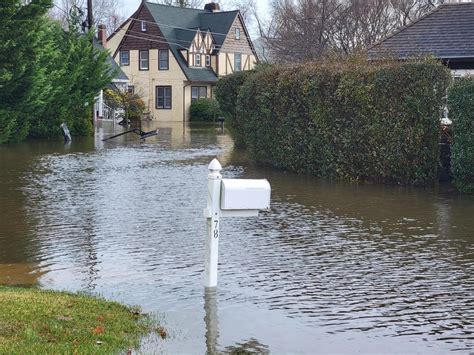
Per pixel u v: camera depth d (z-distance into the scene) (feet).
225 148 88.12
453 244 32.96
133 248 32.27
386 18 129.08
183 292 25.21
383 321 22.15
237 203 24.95
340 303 23.97
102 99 151.02
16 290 23.79
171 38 175.94
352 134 53.72
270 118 63.05
